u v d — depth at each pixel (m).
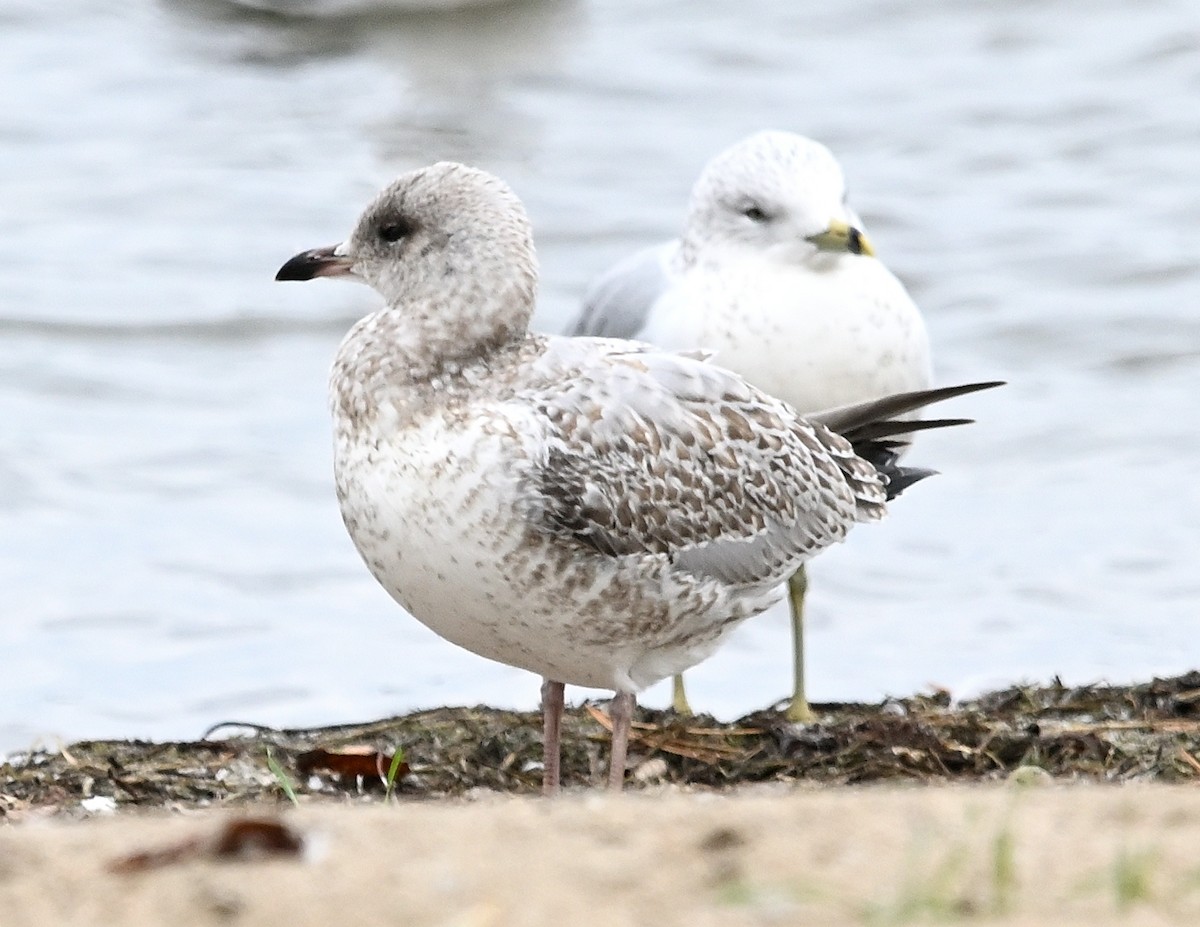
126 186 24.88
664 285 13.16
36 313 21.16
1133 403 19.38
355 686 13.85
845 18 30.58
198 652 14.52
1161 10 30.00
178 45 29.86
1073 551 16.25
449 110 27.59
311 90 28.62
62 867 6.80
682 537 9.84
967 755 11.08
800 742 11.31
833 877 6.58
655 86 28.33
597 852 6.84
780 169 12.82
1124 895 6.34
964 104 27.45
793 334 12.65
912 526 16.89
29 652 14.48
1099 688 12.20
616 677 9.92
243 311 21.45
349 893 6.51
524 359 9.75
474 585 9.41
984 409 19.25
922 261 22.78
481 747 11.43
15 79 28.52
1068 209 24.16
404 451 9.38
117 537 16.50
